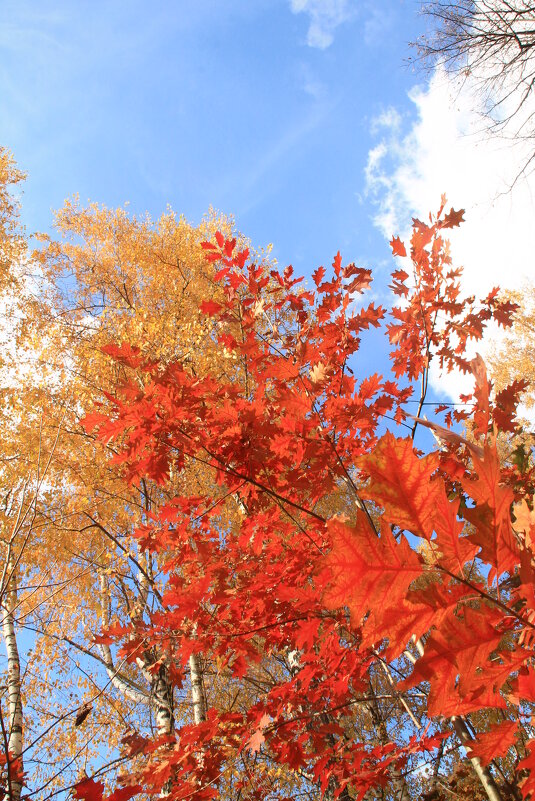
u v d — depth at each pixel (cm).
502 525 71
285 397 216
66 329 777
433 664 69
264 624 238
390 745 220
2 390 591
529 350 1018
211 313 262
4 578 272
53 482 528
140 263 793
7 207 846
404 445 70
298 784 421
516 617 72
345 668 229
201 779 212
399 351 276
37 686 451
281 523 236
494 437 77
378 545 69
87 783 148
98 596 556
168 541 240
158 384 194
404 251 270
